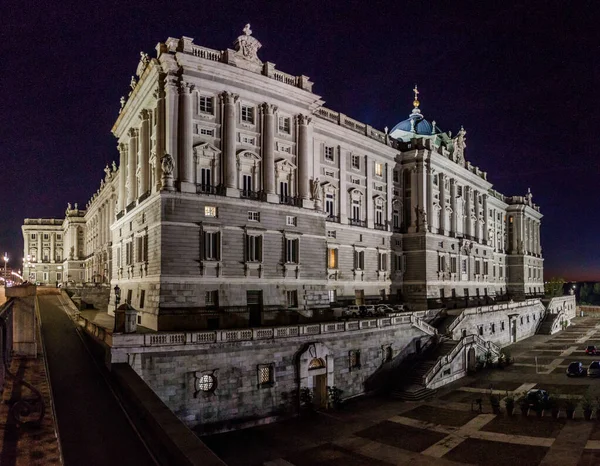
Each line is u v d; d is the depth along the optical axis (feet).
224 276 149.38
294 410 127.54
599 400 134.92
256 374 120.57
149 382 104.12
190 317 140.05
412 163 247.91
